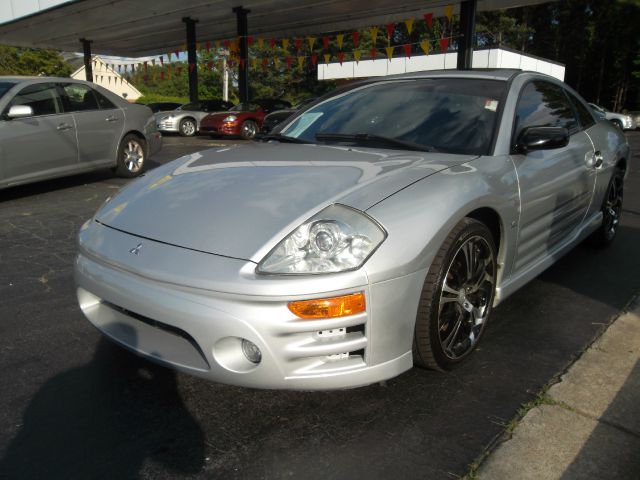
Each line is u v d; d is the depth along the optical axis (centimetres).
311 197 207
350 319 185
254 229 195
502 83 301
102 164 702
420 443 194
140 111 762
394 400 220
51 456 188
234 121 1526
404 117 295
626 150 428
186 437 198
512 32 4028
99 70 4516
